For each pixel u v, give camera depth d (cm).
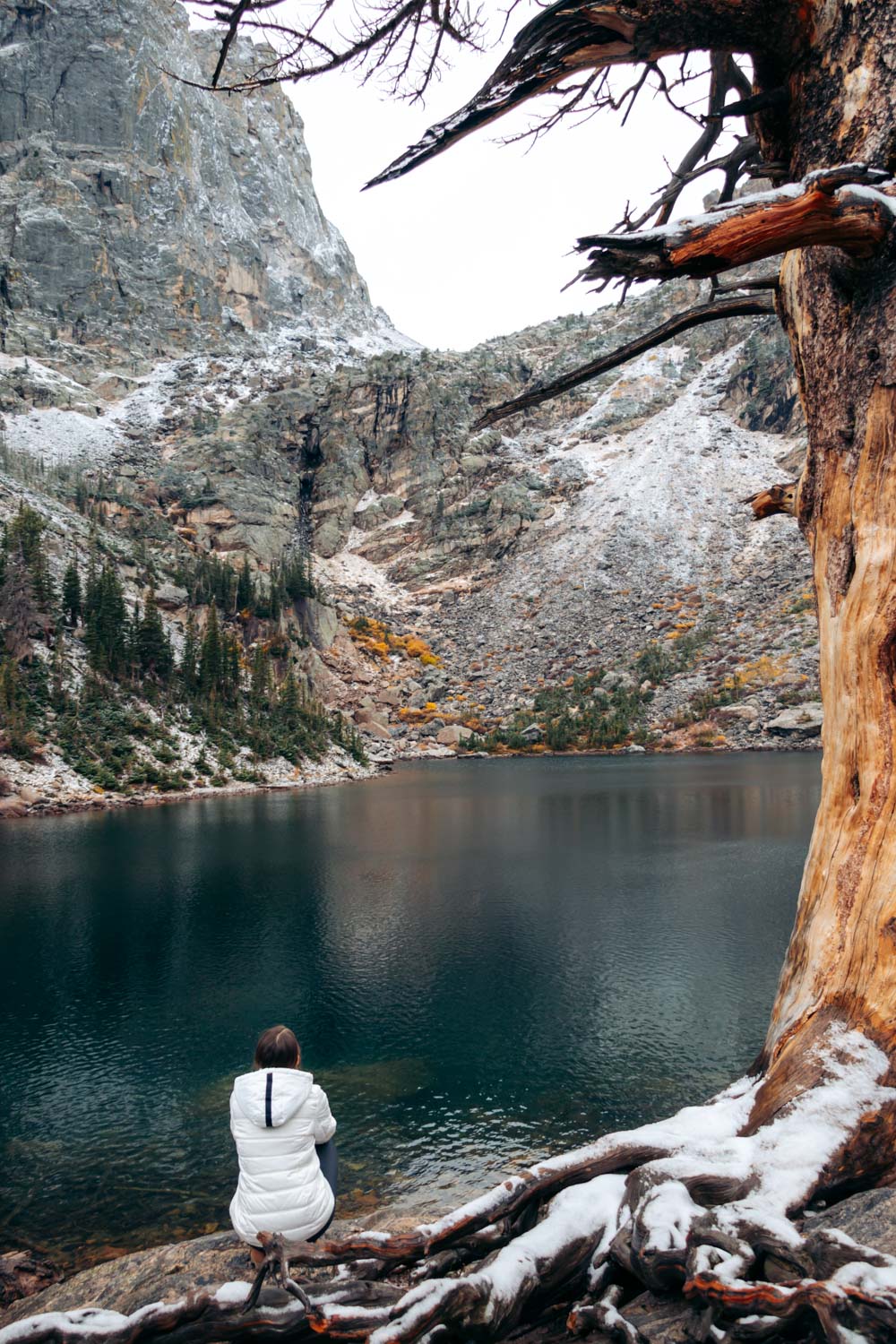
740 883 2356
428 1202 785
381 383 18225
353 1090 1060
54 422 16012
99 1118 1000
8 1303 638
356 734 8412
